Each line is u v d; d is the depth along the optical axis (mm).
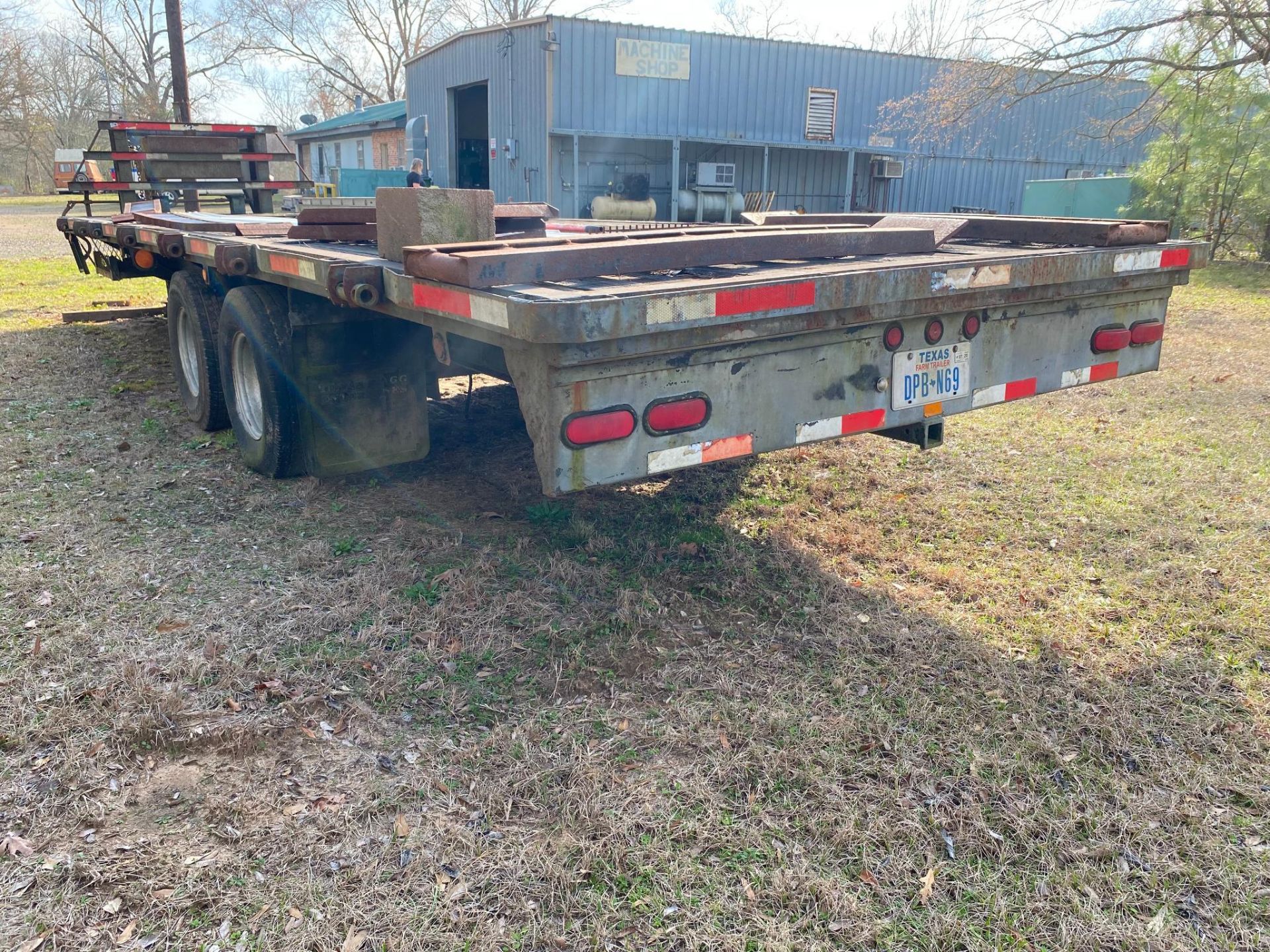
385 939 1980
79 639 3107
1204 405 6645
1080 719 2812
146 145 8461
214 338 5230
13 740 2588
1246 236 18625
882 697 2910
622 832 2295
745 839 2293
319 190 16047
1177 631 3355
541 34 17641
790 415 3025
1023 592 3643
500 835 2295
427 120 23297
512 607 3426
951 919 2070
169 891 2094
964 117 16172
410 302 3035
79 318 9336
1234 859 2270
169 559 3764
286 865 2184
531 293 2562
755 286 2672
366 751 2609
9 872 2135
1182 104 15766
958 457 5344
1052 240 4180
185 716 2717
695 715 2771
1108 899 2148
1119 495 4715
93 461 5004
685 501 4594
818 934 2033
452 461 5133
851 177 21625
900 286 2990
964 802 2439
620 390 2662
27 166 58125
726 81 19438
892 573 3859
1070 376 3750
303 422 4414
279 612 3350
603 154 19219
